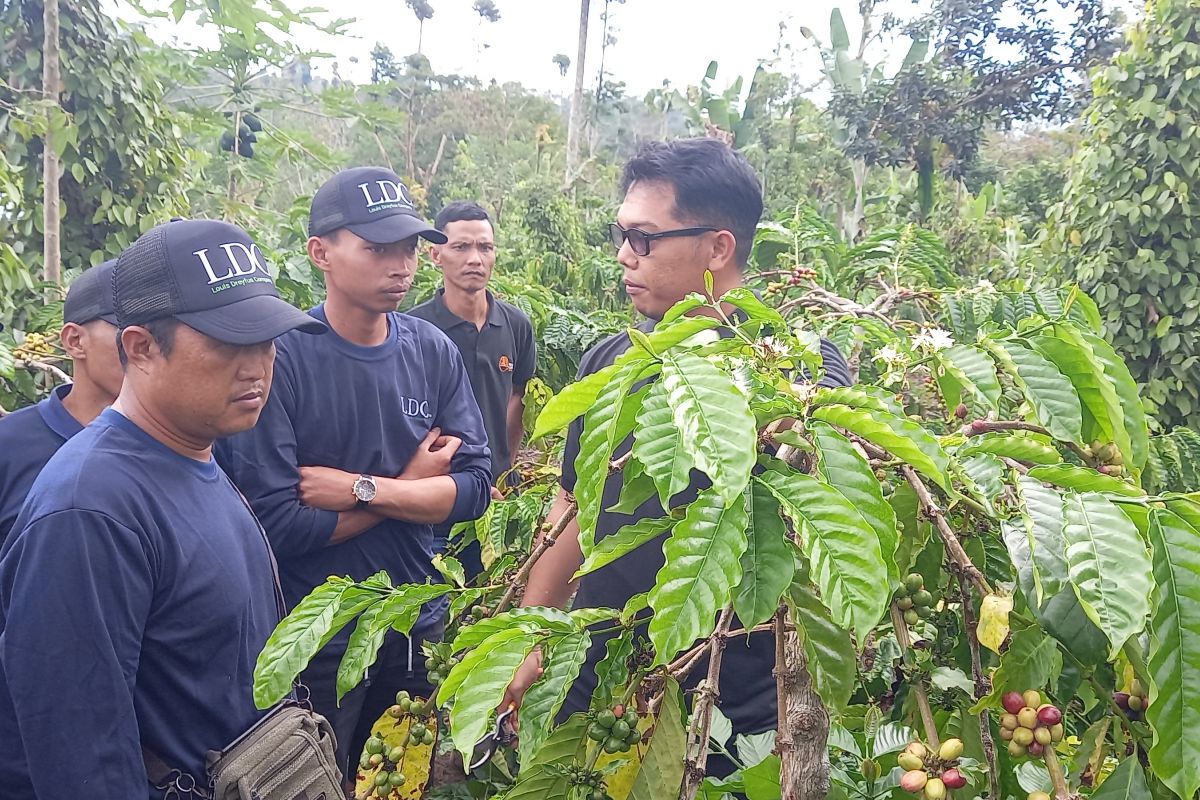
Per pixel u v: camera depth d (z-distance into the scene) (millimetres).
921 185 10992
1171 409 4953
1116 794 1042
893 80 10914
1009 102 10812
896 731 1396
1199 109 4652
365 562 2492
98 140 4582
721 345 1107
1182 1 4637
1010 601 1044
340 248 2391
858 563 859
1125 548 878
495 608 1688
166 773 1536
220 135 6848
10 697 1480
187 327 1554
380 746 1607
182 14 5117
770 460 993
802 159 12695
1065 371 1287
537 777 1261
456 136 26266
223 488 1754
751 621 900
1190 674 861
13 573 1415
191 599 1556
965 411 1827
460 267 3590
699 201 1912
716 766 1883
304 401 2381
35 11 4344
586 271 7094
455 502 2561
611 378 1044
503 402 3814
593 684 1959
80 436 1572
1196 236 4715
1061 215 5363
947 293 2531
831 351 1847
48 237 3881
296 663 1339
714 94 13047
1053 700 1188
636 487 1157
